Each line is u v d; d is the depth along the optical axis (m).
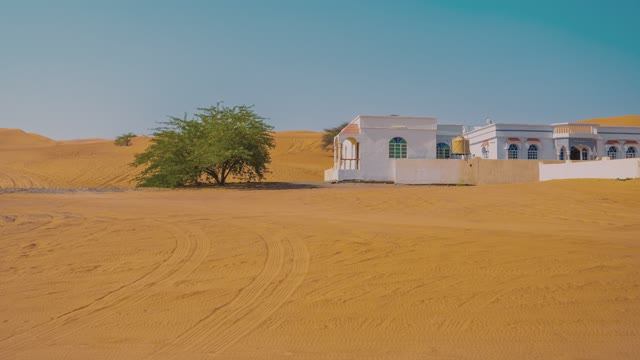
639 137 44.06
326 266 9.36
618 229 13.84
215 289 8.11
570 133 42.75
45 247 11.38
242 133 34.84
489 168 38.25
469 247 10.61
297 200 23.28
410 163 37.66
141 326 6.55
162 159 34.59
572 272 8.62
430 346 5.80
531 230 13.30
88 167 51.25
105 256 10.43
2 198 24.31
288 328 6.42
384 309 7.09
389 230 13.01
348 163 42.47
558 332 6.17
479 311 6.95
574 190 23.72
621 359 5.36
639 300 7.24
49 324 6.67
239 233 12.86
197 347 5.83
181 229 13.62
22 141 87.12
